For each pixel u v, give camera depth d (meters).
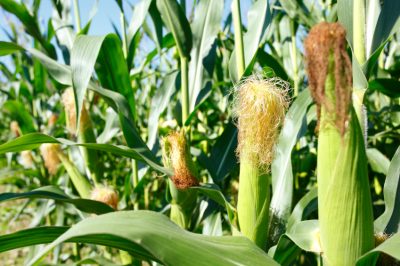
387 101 1.73
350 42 0.77
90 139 1.31
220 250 0.51
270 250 0.83
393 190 0.78
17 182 2.32
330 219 0.52
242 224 0.76
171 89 1.31
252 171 0.73
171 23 1.14
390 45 1.79
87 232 0.45
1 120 3.58
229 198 1.21
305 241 0.61
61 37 1.50
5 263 3.03
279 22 1.92
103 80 1.17
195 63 1.23
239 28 0.99
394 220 0.77
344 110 0.48
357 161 0.51
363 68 0.71
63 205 1.73
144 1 1.24
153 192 2.06
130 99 1.20
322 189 0.53
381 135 1.38
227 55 1.76
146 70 2.60
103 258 1.18
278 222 0.92
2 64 2.27
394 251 0.45
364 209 0.52
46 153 1.44
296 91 1.58
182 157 0.89
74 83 0.85
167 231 0.50
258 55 1.30
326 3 1.68
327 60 0.48
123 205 1.61
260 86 0.71
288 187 0.95
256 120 0.70
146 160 0.90
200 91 1.23
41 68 1.95
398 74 1.44
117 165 2.36
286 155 0.98
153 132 1.30
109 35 1.02
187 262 0.48
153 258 0.57
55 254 1.67
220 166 1.14
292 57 1.75
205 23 1.24
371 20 0.78
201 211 1.16
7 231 3.33
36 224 1.77
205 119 1.99
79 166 1.44
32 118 2.06
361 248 0.52
